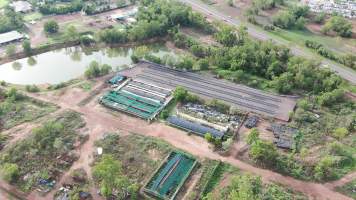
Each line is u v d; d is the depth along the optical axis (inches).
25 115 6619.1
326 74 7411.4
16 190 5231.3
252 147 5610.2
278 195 5039.4
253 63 7834.6
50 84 7741.1
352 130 6304.1
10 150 5807.1
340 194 5118.1
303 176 5374.0
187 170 5506.9
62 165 5585.6
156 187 5216.5
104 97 7096.5
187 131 6259.8
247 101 7017.7
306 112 6643.7
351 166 5551.2
